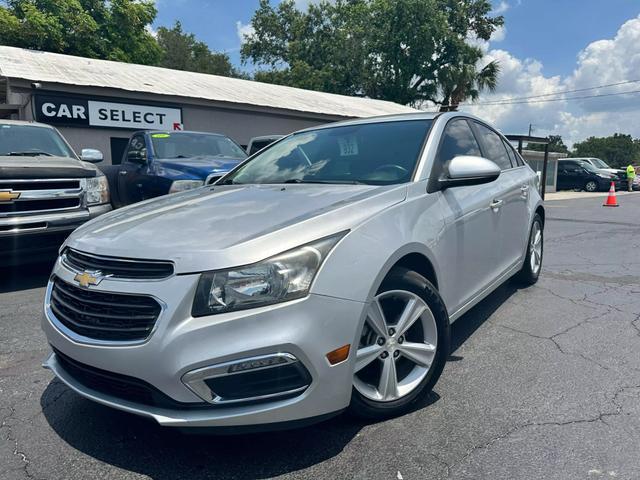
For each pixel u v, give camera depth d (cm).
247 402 217
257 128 1598
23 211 541
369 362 260
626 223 1182
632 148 9506
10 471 239
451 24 3142
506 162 482
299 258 227
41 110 1191
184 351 212
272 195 307
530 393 305
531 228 519
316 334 223
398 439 258
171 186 701
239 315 215
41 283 595
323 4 3438
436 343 287
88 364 232
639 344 384
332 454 246
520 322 438
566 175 2848
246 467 238
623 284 570
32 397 313
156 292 219
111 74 1447
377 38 3061
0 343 405
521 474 229
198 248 226
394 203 284
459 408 288
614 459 238
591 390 308
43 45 2131
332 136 396
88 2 2372
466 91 3194
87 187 588
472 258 358
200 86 1609
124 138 1334
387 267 255
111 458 248
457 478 227
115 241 249
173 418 214
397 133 365
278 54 3838
